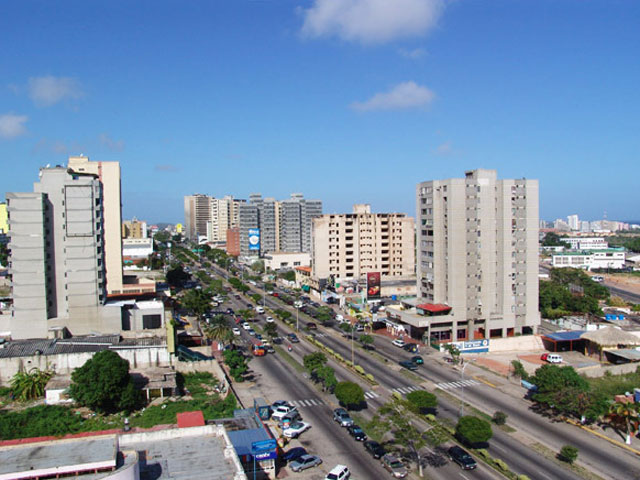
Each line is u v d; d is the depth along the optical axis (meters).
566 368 77.88
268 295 196.88
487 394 85.44
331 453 63.94
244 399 82.31
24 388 80.81
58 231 110.00
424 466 60.53
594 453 64.12
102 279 114.50
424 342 120.12
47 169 109.38
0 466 39.06
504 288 125.19
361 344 120.31
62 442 43.28
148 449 47.78
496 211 125.31
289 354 110.81
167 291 164.75
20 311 105.81
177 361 94.38
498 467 59.75
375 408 78.62
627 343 106.12
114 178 147.38
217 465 44.44
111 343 96.44
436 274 126.38
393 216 199.75
